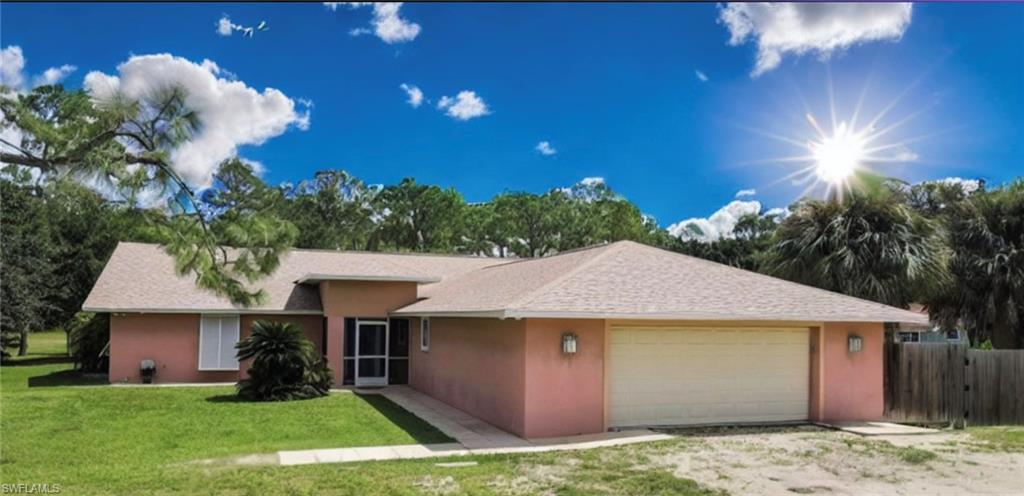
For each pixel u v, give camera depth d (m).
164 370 19.97
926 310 19.88
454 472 8.41
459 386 14.77
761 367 12.89
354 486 7.64
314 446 10.46
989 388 14.53
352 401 15.98
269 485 7.68
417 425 12.53
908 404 14.14
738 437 11.14
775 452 9.79
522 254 46.47
